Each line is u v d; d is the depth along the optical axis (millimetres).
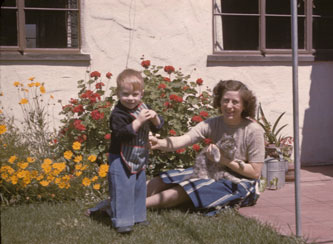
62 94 5648
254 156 3750
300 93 6320
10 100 5516
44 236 3154
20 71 5523
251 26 6293
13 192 4047
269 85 6203
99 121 4660
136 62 5824
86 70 5695
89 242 3045
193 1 5934
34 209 3830
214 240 3053
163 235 3164
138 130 3242
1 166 4141
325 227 3383
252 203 4059
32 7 5695
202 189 3676
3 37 5594
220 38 6176
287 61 6223
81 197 4125
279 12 6461
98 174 4266
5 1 5531
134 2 5762
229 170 3855
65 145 4684
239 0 6270
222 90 3736
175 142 3732
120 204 3248
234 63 6094
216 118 3885
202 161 3861
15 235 3150
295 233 3188
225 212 3660
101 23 5695
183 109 5000
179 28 5910
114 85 5777
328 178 5398
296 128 2932
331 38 6469
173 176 3887
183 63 5949
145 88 4934
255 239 3023
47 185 4039
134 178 3318
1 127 4414
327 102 6422
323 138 6426
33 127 5473
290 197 4449
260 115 6168
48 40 5754
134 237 3150
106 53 5730
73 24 5762
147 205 3750
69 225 3375
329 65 6410
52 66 5602
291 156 6152
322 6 6484
